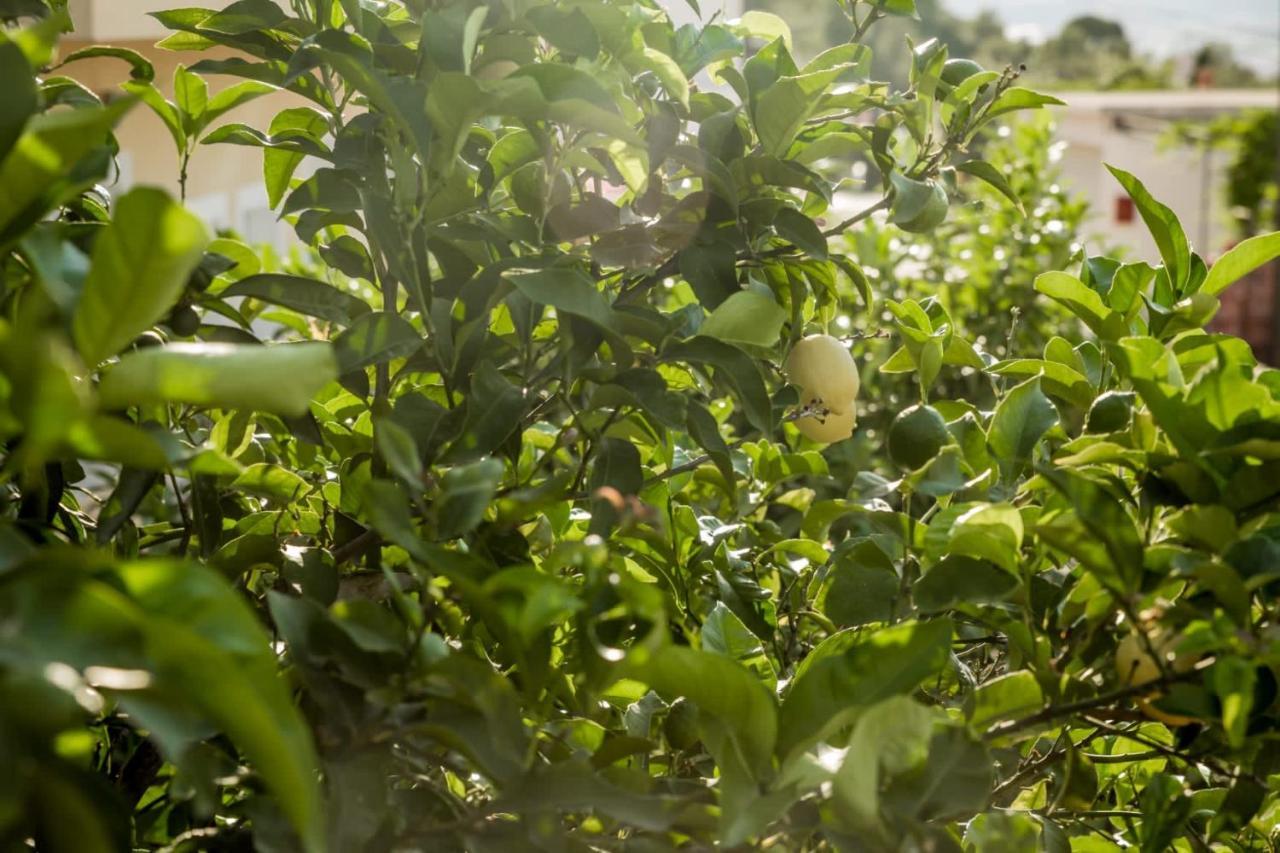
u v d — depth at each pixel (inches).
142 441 28.7
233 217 186.2
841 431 63.2
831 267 61.1
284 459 66.6
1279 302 398.6
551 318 60.0
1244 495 40.9
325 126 61.6
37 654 24.4
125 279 29.0
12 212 32.2
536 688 38.6
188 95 59.1
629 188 56.6
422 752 43.8
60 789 24.2
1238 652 38.6
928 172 62.6
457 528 37.8
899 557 56.1
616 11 52.7
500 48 50.0
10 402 26.6
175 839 45.5
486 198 52.2
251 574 54.3
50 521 47.6
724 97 60.1
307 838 25.7
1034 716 42.1
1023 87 61.4
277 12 54.7
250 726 24.8
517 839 37.2
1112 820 60.6
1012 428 52.0
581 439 53.0
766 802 36.2
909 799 36.9
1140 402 48.1
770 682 52.3
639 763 50.3
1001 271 146.8
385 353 47.0
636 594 34.2
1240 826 44.2
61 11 56.1
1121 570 39.1
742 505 68.4
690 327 61.7
